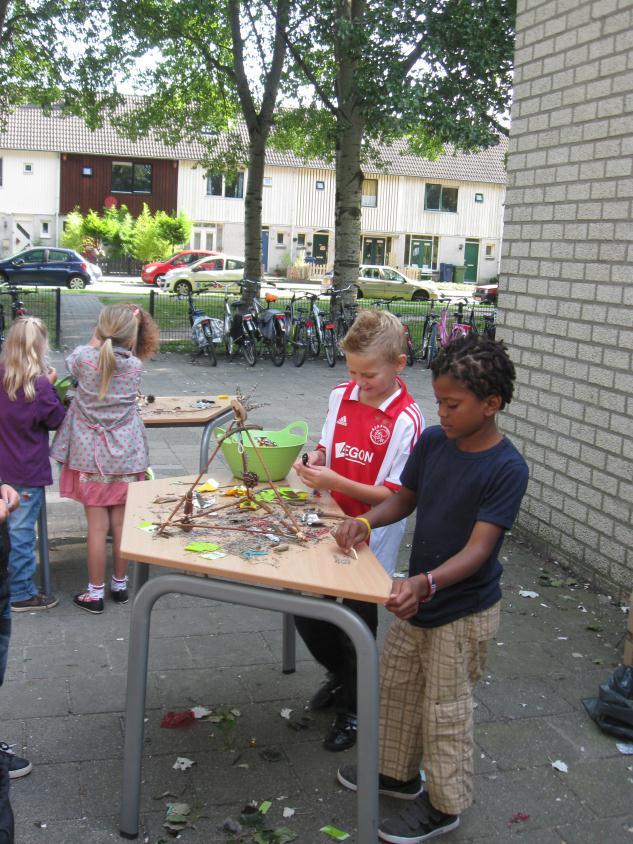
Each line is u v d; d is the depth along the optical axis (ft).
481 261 149.48
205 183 138.41
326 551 8.27
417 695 8.87
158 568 16.30
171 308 60.08
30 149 131.44
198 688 11.61
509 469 7.92
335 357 48.16
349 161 51.75
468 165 146.92
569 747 10.41
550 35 16.81
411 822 8.54
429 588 7.60
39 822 8.68
